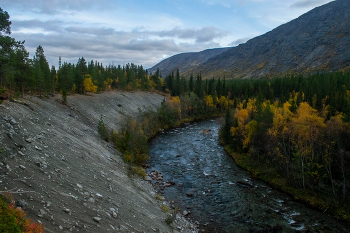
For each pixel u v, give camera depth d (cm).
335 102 5312
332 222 2427
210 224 2345
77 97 6769
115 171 2833
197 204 2755
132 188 2559
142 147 4297
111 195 1978
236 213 2569
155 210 2252
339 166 2811
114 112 6981
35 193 1342
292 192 3025
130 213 1822
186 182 3397
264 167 3722
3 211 884
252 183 3394
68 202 1456
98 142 3816
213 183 3378
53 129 3000
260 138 4028
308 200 2812
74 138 3195
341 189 2736
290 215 2545
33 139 2178
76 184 1783
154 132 6606
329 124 3089
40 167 1717
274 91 11788
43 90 5581
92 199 1662
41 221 1124
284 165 3319
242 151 4562
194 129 7444
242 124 4797
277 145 3491
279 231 2253
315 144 2992
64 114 4509
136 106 8875
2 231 795
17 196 1220
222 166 4109
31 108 3319
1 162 1461
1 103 2608
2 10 2480
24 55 4425
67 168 2012
